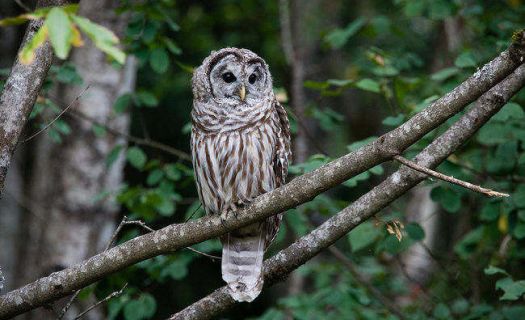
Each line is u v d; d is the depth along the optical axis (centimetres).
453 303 1226
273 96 959
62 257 1455
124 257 743
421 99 1209
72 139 1466
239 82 933
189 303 1803
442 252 1595
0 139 742
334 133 1605
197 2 2142
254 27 2105
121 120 1502
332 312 1211
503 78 657
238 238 874
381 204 776
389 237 1022
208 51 1995
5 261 1644
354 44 1777
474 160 1139
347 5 1784
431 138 995
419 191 1702
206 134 932
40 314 1395
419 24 1917
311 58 1598
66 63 1155
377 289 1338
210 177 937
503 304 1112
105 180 1483
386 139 673
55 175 1481
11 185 1669
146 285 1191
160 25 1170
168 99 1892
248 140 917
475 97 659
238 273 855
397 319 1178
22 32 1667
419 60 1252
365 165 683
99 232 1480
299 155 1506
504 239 1234
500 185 1055
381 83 1133
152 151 1745
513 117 998
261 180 930
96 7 1462
